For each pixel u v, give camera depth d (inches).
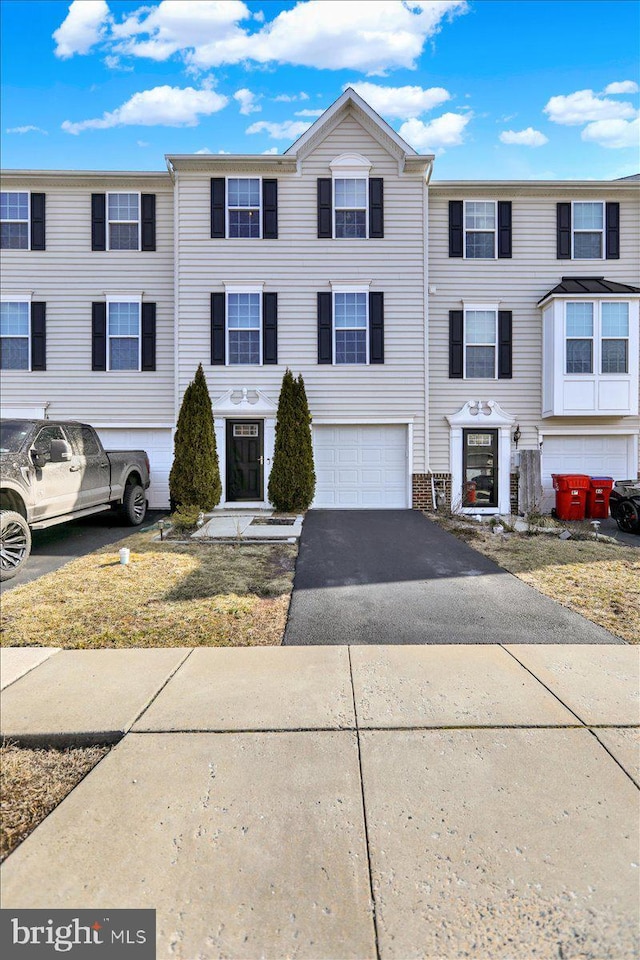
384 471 500.4
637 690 146.0
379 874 87.4
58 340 514.3
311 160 492.1
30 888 84.9
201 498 451.8
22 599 225.6
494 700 140.9
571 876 86.7
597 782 108.7
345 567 280.7
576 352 493.4
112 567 276.8
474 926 78.4
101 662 166.9
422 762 115.4
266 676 156.0
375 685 149.9
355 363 494.0
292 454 462.6
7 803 105.7
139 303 515.2
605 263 515.8
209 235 490.3
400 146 479.2
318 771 112.7
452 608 217.3
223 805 103.0
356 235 495.5
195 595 230.7
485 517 468.1
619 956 74.0
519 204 514.3
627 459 517.3
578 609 215.6
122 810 102.0
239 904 82.1
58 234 513.3
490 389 514.3
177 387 490.3
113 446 517.7
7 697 143.7
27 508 284.0
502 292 514.9
